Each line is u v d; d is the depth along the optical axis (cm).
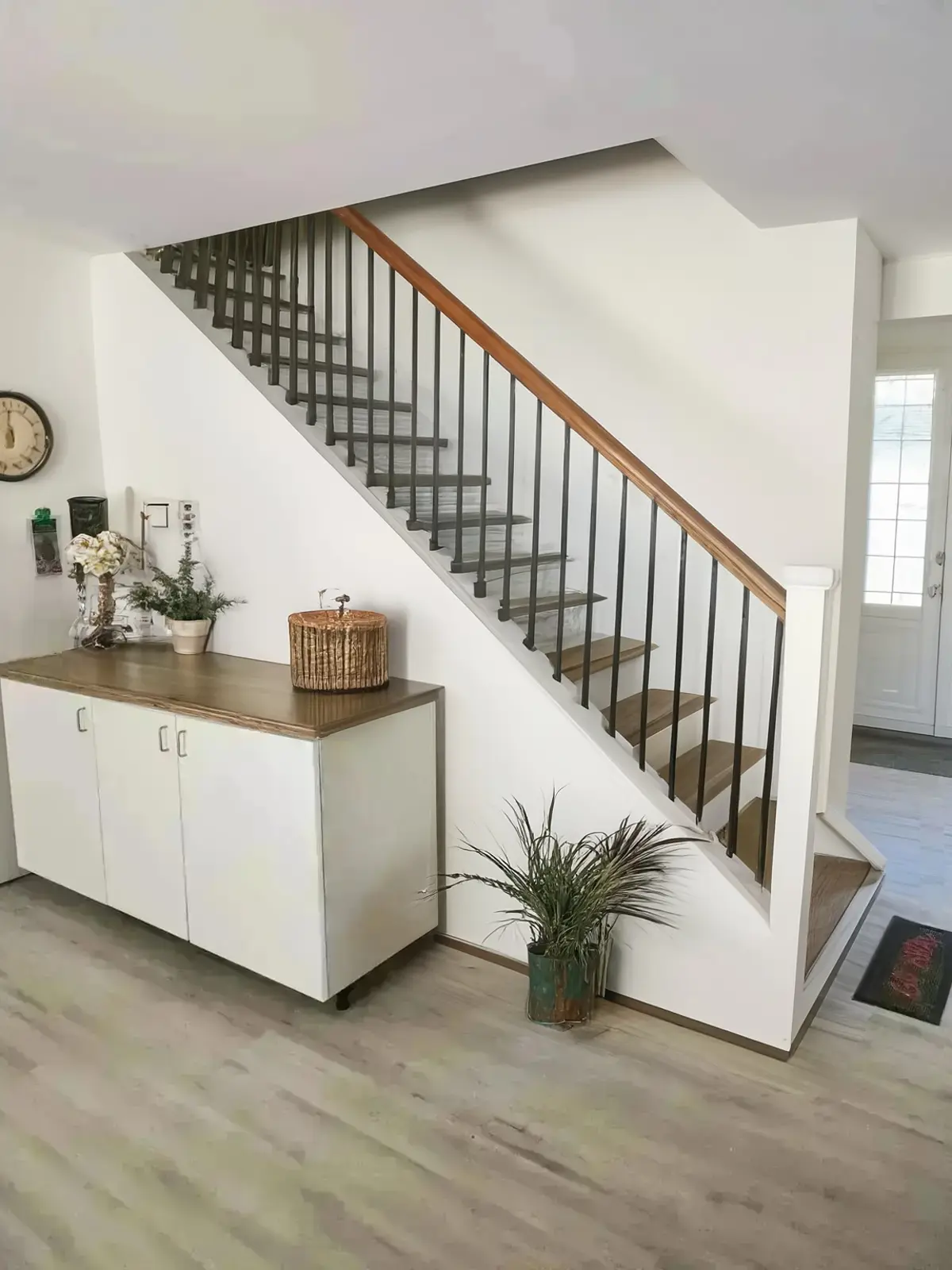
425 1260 172
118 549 326
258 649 317
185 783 263
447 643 271
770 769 232
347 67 179
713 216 305
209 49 172
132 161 233
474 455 373
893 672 535
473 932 283
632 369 328
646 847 237
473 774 273
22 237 310
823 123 206
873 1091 221
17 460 320
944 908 318
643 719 250
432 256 363
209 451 317
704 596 331
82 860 303
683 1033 244
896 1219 181
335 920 243
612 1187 190
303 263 398
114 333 336
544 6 155
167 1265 171
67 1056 234
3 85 188
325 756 234
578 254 332
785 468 305
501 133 213
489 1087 221
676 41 168
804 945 234
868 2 154
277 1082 223
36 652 335
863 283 295
